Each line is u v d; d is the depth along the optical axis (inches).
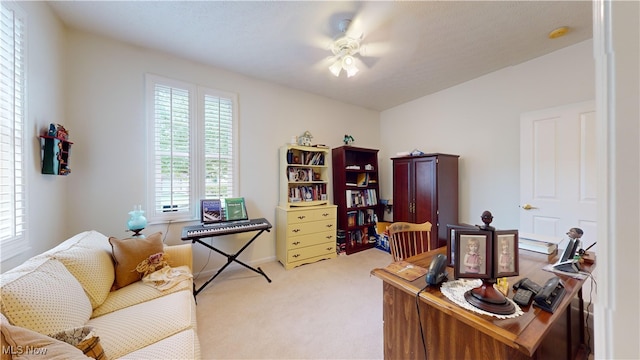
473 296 38.6
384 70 116.2
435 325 43.3
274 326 75.0
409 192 134.6
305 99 145.5
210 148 115.3
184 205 108.9
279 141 136.0
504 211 115.3
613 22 10.9
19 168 61.8
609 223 10.7
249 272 117.3
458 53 100.5
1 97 56.7
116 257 69.7
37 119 69.1
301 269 121.1
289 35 88.9
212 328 73.9
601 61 11.3
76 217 88.2
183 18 80.2
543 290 38.5
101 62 91.8
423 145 152.3
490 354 36.5
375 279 108.9
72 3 73.9
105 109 92.7
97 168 91.6
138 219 86.4
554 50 98.4
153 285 68.5
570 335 52.8
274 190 134.6
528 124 103.9
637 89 10.2
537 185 101.3
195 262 112.0
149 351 45.2
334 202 155.9
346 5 73.5
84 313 50.8
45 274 47.3
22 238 62.1
